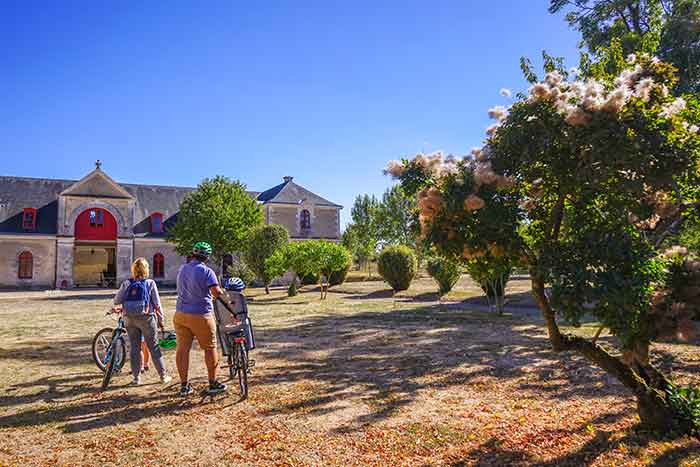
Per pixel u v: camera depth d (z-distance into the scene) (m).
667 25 17.22
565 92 3.60
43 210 37.78
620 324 3.22
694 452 3.70
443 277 19.67
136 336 6.50
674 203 3.90
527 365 7.39
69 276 36.62
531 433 4.41
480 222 3.62
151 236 38.94
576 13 21.22
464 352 8.59
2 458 4.03
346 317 14.81
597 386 6.04
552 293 3.29
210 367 5.91
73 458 4.03
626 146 3.21
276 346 9.58
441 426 4.68
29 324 13.87
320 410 5.27
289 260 23.28
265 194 46.38
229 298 6.32
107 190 38.00
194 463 3.91
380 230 55.50
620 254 3.22
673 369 6.76
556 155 3.61
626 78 3.61
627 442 4.00
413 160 4.14
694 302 3.59
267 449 4.18
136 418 5.05
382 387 6.25
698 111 3.85
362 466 3.80
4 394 6.02
